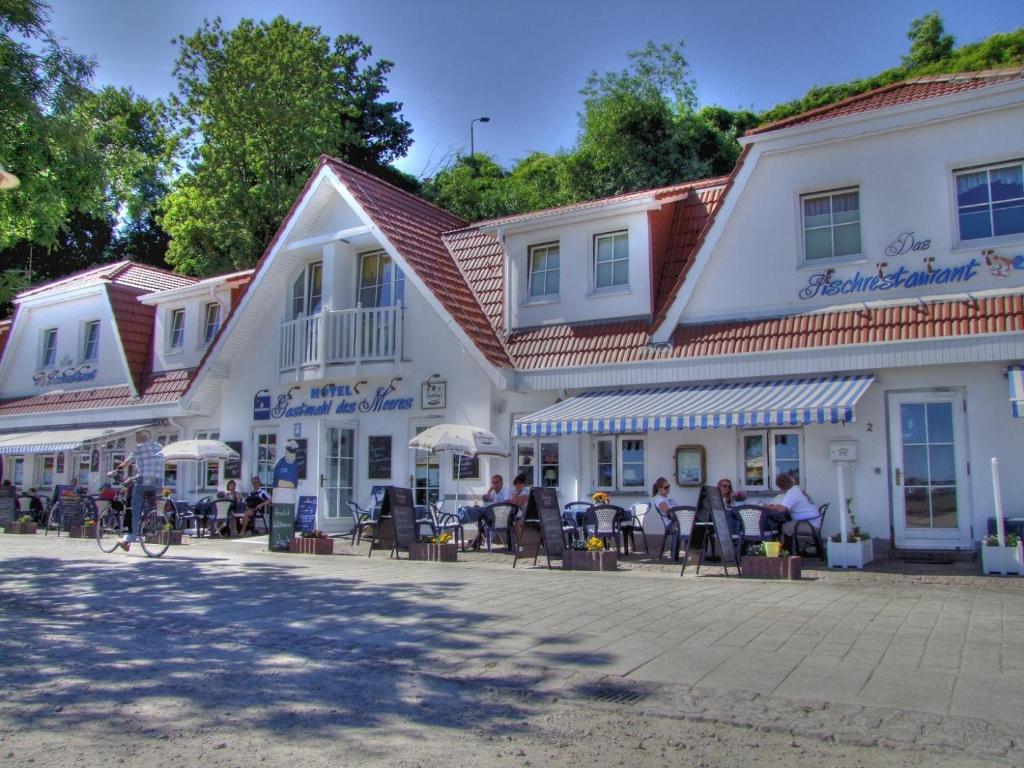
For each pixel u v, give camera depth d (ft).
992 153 45.57
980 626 27.35
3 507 76.84
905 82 52.01
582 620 29.50
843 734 17.74
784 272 50.75
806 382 47.57
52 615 32.48
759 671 22.56
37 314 97.96
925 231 46.96
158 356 84.99
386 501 51.44
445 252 69.56
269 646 26.96
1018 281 44.37
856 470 47.47
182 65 120.47
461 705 20.54
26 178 53.88
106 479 83.25
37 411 91.71
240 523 70.38
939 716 18.54
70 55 53.11
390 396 64.85
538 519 45.37
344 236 66.74
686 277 53.11
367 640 27.27
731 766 16.34
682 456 53.06
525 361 58.34
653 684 21.57
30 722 19.43
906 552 45.11
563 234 60.03
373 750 17.46
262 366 73.82
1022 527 41.24
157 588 38.40
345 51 155.12
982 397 44.55
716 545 45.88
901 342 45.27
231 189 118.83
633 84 123.34
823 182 50.01
